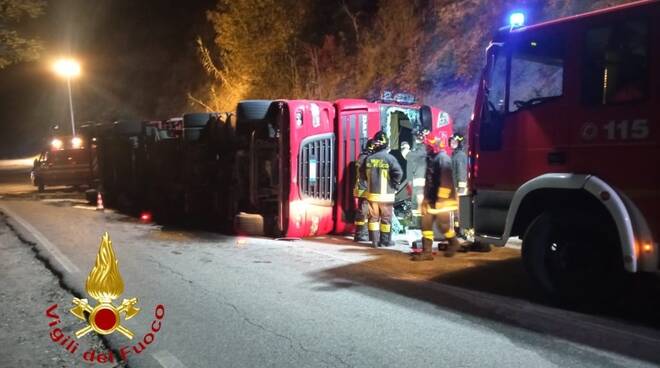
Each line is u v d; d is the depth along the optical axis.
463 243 8.40
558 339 4.50
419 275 6.61
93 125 16.56
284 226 8.96
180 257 7.82
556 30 5.21
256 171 9.71
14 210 13.97
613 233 4.95
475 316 5.09
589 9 11.74
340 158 9.25
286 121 8.85
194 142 11.80
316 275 6.65
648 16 4.59
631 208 4.67
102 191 15.71
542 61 5.75
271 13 21.16
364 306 5.43
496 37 5.75
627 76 4.71
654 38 4.54
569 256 5.25
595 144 4.91
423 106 9.96
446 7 15.95
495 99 5.77
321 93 18.67
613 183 4.79
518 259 7.41
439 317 5.07
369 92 16.86
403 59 16.59
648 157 4.58
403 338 4.57
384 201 8.38
